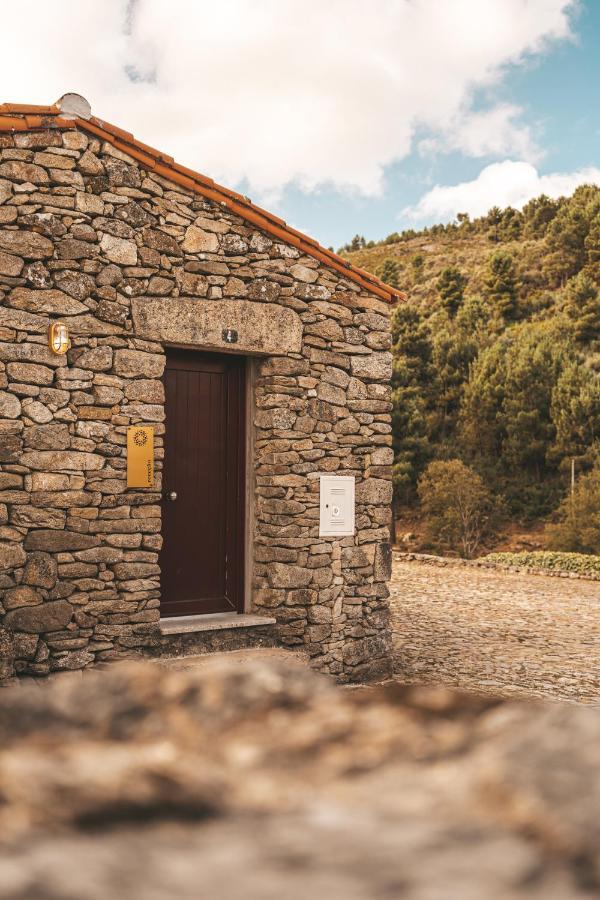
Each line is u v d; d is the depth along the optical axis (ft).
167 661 19.04
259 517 21.93
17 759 2.74
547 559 54.19
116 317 18.98
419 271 192.13
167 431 21.29
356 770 2.81
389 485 23.53
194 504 21.66
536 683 23.25
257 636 21.15
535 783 2.51
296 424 21.74
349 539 22.68
